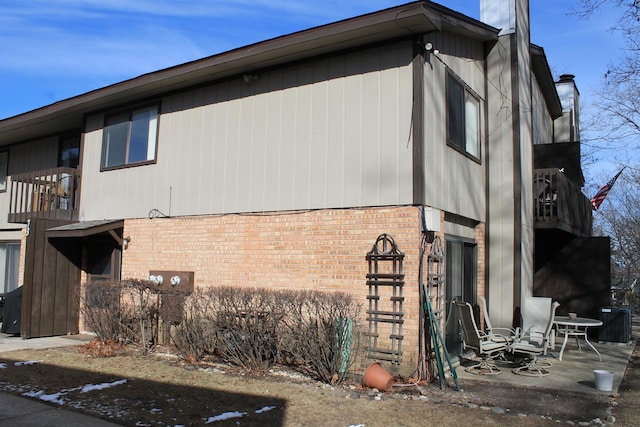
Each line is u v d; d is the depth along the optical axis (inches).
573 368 326.0
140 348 358.0
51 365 310.5
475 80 394.3
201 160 384.2
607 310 442.0
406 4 275.4
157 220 404.2
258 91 358.6
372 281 294.0
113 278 434.6
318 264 316.8
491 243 395.9
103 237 450.3
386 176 297.9
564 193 443.5
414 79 295.1
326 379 270.4
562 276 487.8
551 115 667.4
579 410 232.2
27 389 257.6
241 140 363.3
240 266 351.9
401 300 282.7
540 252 498.9
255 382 270.4
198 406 230.5
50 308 425.1
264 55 331.3
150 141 420.5
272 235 339.0
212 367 305.0
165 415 218.1
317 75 331.6
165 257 394.6
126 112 442.3
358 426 206.1
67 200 500.1
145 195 414.9
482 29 363.9
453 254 345.7
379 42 307.1
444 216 325.7
